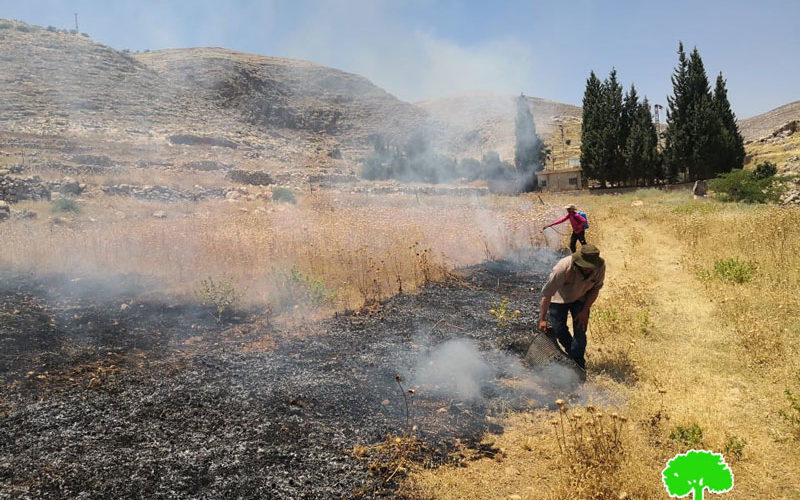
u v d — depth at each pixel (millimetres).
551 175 44375
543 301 4953
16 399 4121
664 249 11789
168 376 4754
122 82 77062
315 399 4391
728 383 4500
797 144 41438
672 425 3816
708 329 5887
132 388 4457
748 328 5324
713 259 9312
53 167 27656
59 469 3197
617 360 5094
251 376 4824
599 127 41531
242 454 3473
